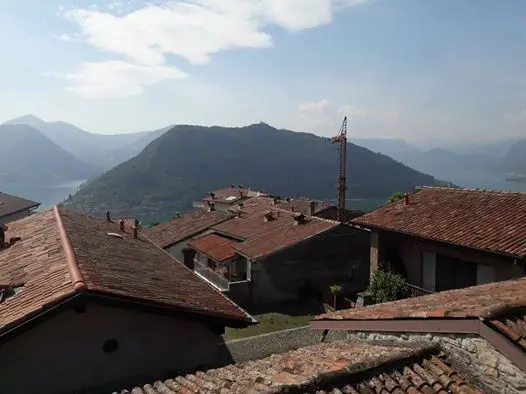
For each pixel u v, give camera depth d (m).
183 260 34.72
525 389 5.15
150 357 9.09
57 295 7.52
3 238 14.99
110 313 8.69
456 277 17.72
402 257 20.33
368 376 5.67
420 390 5.51
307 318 22.55
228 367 7.54
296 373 6.12
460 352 6.01
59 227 13.88
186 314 9.09
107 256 11.43
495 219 16.78
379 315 7.80
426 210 19.78
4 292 8.98
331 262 26.20
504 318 5.64
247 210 38.66
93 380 8.53
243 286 24.47
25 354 8.03
